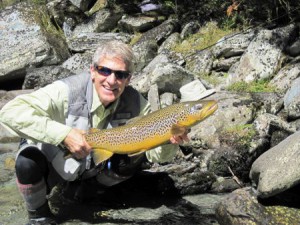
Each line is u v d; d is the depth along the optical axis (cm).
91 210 144
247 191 129
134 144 115
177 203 149
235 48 252
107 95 124
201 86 212
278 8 270
